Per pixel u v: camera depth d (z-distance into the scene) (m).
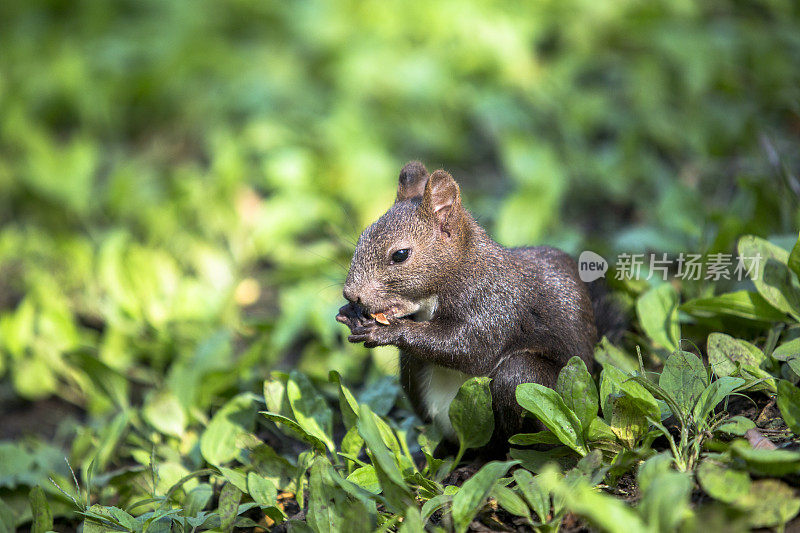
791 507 5.43
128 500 8.21
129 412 9.05
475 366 7.41
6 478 8.76
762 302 7.75
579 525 5.99
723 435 6.59
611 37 16.31
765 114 13.59
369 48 16.75
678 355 6.60
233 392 9.70
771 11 15.87
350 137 15.01
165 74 17.53
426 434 7.66
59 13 20.20
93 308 12.63
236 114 16.92
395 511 6.21
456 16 16.80
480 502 5.85
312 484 6.41
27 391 11.38
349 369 10.23
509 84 15.74
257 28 18.94
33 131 15.61
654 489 5.20
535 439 6.74
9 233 14.23
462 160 15.30
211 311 11.90
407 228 7.50
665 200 11.27
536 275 7.61
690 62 14.61
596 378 7.79
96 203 15.01
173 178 14.75
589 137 14.88
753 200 10.28
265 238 13.41
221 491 7.31
